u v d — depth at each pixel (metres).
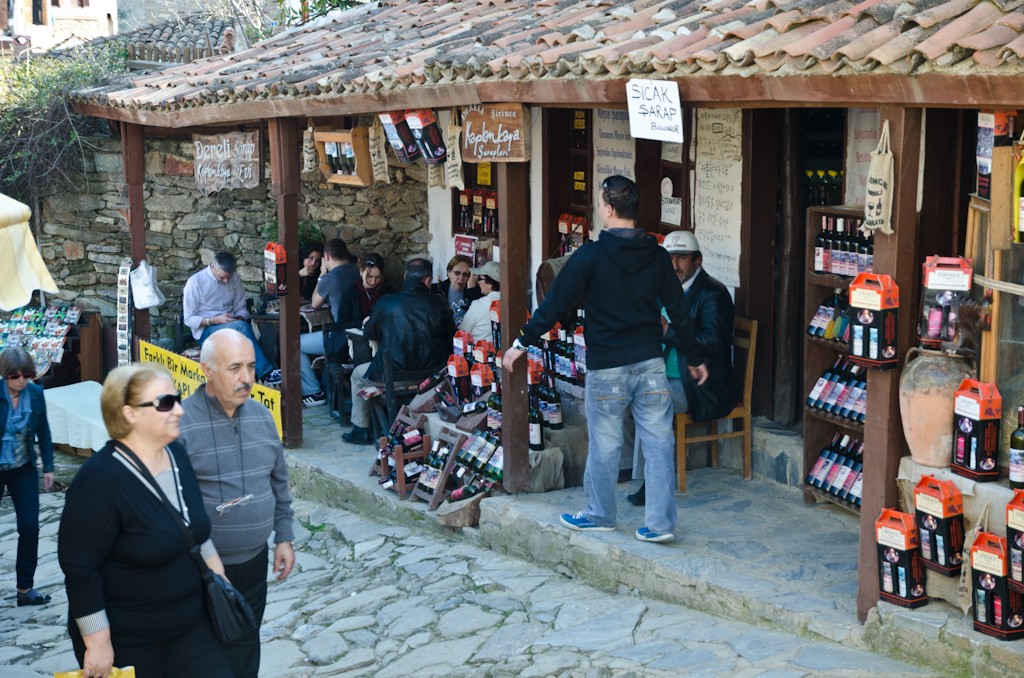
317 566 6.38
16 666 5.38
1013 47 2.92
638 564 4.92
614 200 4.76
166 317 11.59
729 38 4.03
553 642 4.47
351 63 6.76
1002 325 3.71
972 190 4.94
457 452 6.50
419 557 6.00
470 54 5.45
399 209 10.58
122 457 3.04
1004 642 3.54
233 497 3.49
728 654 4.01
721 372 5.81
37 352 11.01
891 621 3.84
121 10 22.59
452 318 8.06
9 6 20.17
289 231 7.82
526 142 5.43
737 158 6.21
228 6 19.94
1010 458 3.61
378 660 4.66
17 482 6.49
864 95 3.50
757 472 6.09
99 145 11.28
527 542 5.61
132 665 3.10
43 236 11.48
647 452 5.02
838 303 5.38
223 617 3.20
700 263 6.17
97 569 3.01
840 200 5.89
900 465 3.89
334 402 9.05
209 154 9.52
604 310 4.85
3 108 11.02
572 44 4.94
